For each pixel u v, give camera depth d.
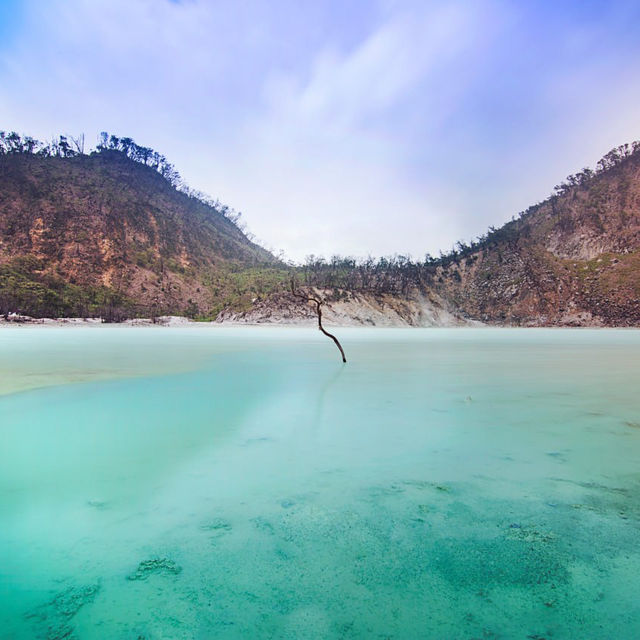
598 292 77.88
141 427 5.04
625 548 2.40
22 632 1.75
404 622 1.81
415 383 8.55
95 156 127.12
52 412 5.81
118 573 2.18
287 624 1.80
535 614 1.86
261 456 4.00
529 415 5.68
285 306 64.75
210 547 2.42
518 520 2.75
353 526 2.66
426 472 3.61
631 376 9.71
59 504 2.96
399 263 92.81
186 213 127.69
